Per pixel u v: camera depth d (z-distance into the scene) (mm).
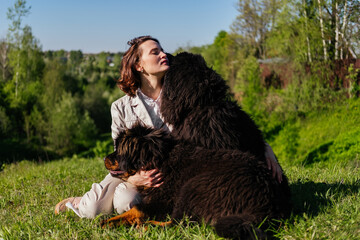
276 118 16719
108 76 61938
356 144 10914
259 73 20359
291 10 17797
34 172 6562
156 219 2885
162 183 2871
